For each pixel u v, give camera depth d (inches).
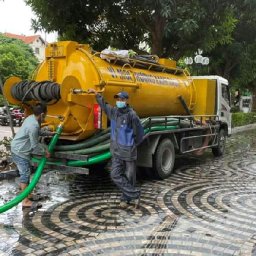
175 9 434.9
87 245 192.2
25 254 181.2
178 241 199.3
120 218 234.1
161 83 370.9
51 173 357.4
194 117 410.3
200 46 520.4
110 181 330.0
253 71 829.2
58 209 249.4
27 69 1480.1
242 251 188.5
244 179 350.0
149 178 346.6
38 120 252.1
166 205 263.1
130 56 341.7
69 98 277.7
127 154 251.9
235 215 243.6
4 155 364.2
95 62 295.6
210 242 199.0
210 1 462.6
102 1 484.4
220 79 482.0
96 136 294.7
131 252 184.4
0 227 216.1
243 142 661.9
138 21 532.7
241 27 714.8
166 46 552.4
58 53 303.7
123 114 253.0
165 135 347.9
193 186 319.6
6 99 309.4
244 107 1427.2
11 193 281.6
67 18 490.6
